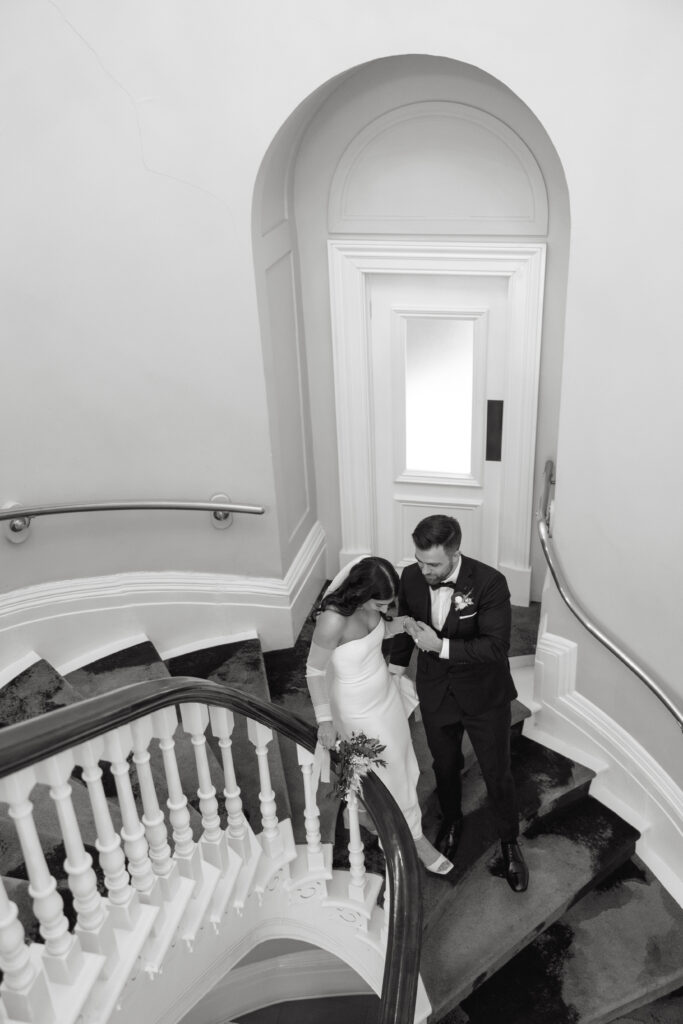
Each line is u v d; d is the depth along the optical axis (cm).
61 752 203
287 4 352
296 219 461
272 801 317
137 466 438
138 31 362
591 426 381
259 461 440
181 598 464
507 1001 376
